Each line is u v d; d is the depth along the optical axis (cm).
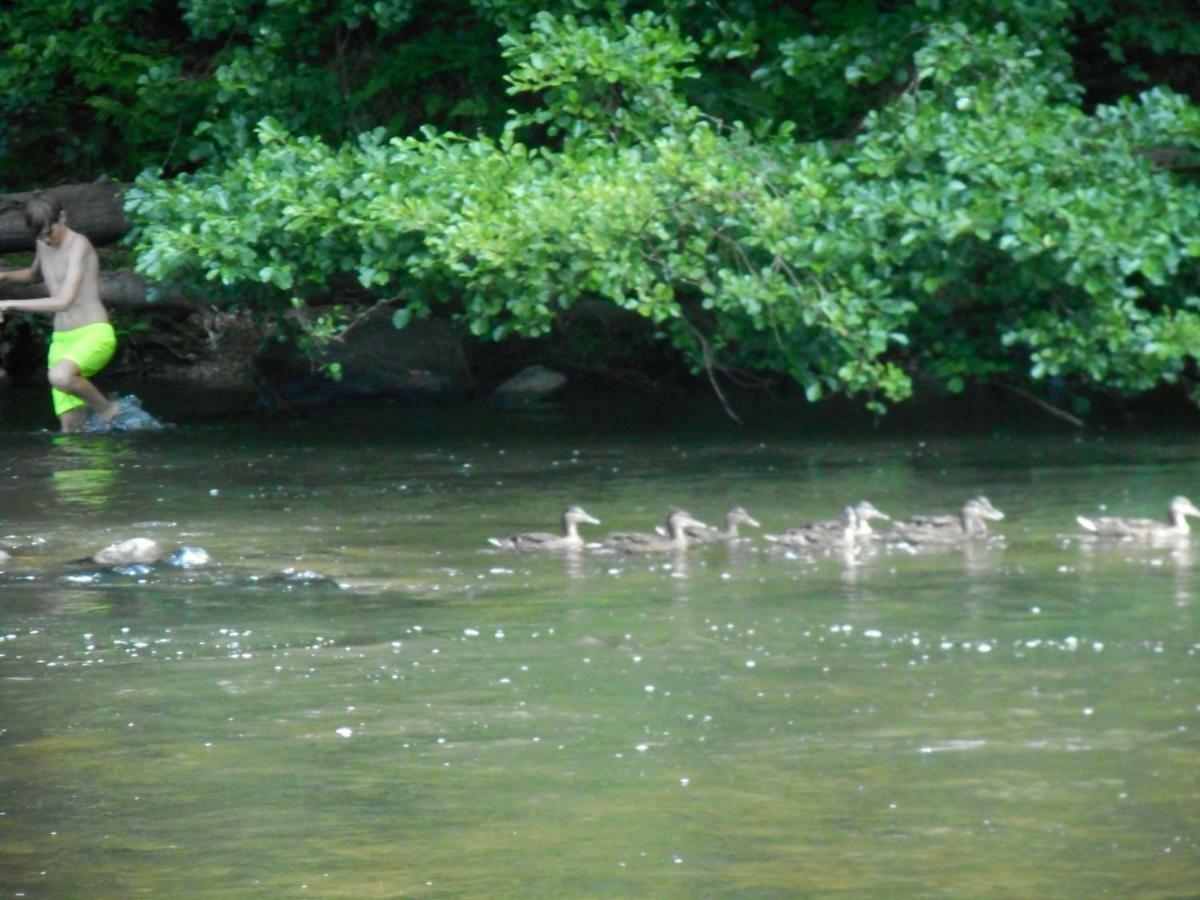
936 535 2500
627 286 3397
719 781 1455
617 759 1516
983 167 3300
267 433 3991
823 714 1634
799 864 1280
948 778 1453
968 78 3572
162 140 4400
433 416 4341
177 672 1812
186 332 5650
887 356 4609
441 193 3431
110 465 3422
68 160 4769
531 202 3316
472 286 3359
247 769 1505
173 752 1552
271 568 2353
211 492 3045
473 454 3556
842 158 3666
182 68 4678
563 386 4900
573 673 1795
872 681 1745
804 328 3484
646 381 4966
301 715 1658
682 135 3559
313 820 1384
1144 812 1370
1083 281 3272
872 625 1984
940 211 3275
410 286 3641
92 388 4056
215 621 2039
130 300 4422
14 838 1353
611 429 3991
